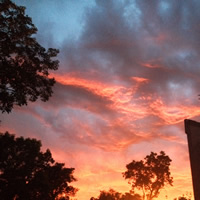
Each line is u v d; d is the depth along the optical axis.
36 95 23.61
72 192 54.41
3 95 21.31
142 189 61.38
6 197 42.00
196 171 18.23
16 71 21.69
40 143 47.44
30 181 44.09
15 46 21.47
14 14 21.06
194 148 18.89
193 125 19.72
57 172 51.50
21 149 44.81
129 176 60.91
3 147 43.25
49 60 23.61
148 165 60.53
